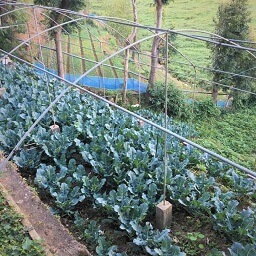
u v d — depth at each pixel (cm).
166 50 620
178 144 958
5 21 1906
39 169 753
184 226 681
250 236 602
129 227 620
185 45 2923
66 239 581
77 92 1230
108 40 2836
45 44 2353
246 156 1376
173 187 727
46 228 602
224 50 1758
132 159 807
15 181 721
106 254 569
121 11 2909
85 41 2727
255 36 1869
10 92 1152
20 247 518
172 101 1828
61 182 763
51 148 852
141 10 3741
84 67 2338
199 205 681
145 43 2916
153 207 686
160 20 1980
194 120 1814
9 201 625
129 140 913
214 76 1892
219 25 1812
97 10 3225
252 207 752
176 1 3975
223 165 882
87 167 849
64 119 1005
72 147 898
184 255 556
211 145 1357
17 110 1016
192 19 3369
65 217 688
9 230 550
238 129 1702
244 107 2027
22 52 2027
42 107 1036
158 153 868
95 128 955
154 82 1947
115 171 775
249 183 789
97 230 624
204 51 2766
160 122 1414
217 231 658
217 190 735
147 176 775
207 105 1875
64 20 1864
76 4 1852
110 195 677
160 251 560
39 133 902
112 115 1060
